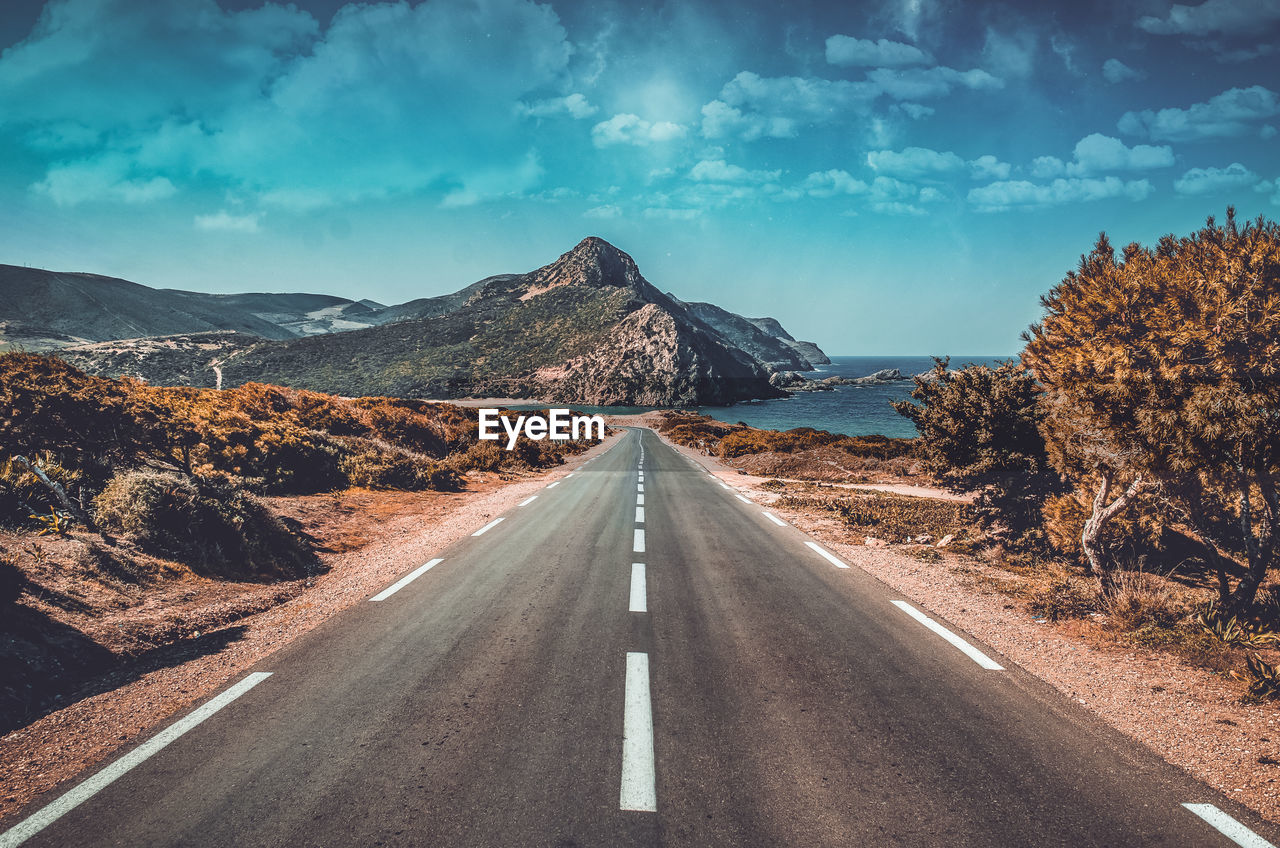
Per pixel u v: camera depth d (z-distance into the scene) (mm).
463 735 3807
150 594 6457
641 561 8789
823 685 4621
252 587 7266
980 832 2930
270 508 10375
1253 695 4469
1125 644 5656
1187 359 9117
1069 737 3885
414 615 6273
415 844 2801
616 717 4059
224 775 3371
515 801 3129
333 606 6637
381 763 3486
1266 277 8750
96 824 2949
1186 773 3490
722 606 6648
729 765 3490
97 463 9539
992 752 3682
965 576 8312
